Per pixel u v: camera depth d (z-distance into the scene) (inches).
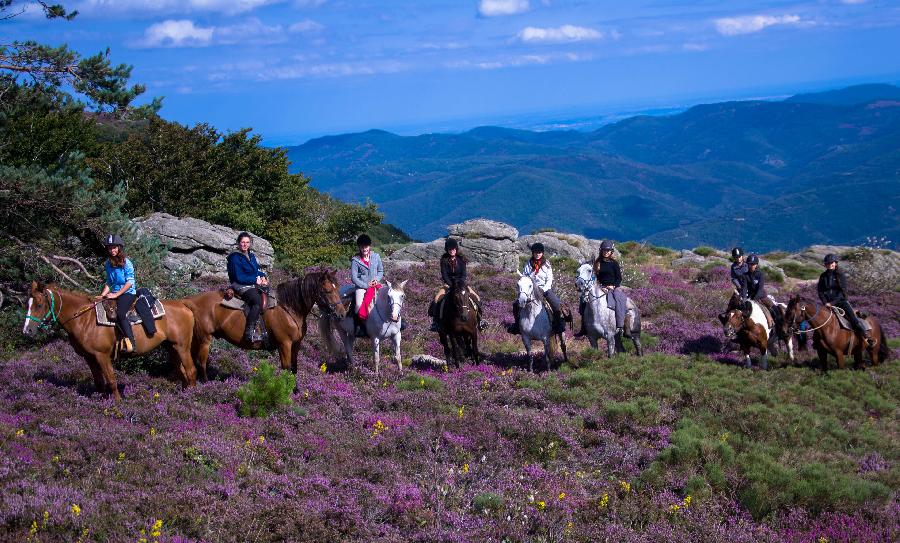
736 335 678.5
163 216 1015.0
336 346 608.1
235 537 288.2
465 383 589.6
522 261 1430.9
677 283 1295.5
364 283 594.9
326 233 1524.4
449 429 461.7
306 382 549.0
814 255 1545.3
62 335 633.6
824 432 506.6
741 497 386.0
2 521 267.9
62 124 1151.6
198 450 370.9
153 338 467.5
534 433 455.2
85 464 341.4
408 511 333.1
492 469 404.2
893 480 425.4
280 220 1470.2
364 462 397.7
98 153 1334.9
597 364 646.5
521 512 342.3
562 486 384.8
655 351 753.6
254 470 360.2
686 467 419.8
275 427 434.6
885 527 358.6
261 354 622.8
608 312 649.0
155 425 413.4
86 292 647.1
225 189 1407.5
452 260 631.8
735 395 564.4
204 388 494.0
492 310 958.4
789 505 381.4
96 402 442.6
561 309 640.4
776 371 655.8
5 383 478.0
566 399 549.0
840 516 367.9
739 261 697.6
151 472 339.6
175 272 677.3
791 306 648.4
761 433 489.4
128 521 285.0
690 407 539.2
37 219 688.4
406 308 938.7
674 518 357.1
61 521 273.7
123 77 864.3
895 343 847.1
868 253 1437.0
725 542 333.7
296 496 335.6
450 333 629.6
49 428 382.3
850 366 689.6
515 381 604.1
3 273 661.9
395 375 599.8
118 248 452.1
